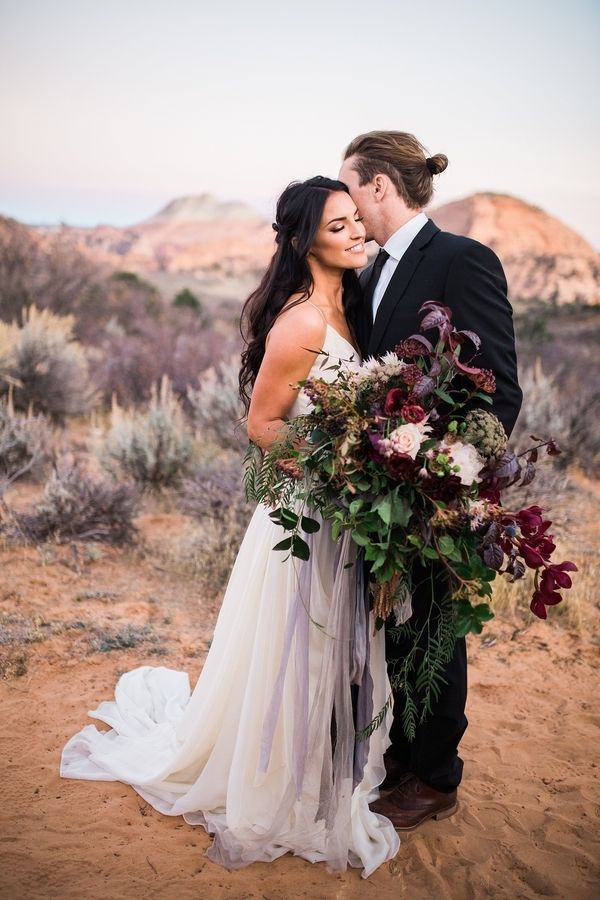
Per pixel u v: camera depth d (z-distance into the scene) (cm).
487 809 299
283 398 260
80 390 967
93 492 582
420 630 268
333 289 273
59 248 1697
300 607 262
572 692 393
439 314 221
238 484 588
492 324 254
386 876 262
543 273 8556
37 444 700
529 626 468
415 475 220
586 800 305
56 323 981
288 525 237
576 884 260
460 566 230
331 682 256
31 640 417
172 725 321
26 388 911
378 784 285
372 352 271
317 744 261
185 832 279
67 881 251
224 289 6600
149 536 602
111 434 730
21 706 357
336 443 223
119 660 405
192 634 442
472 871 264
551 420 869
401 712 298
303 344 254
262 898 248
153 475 711
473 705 379
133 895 246
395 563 234
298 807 268
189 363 1177
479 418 229
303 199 257
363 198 277
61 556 542
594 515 695
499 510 221
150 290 3334
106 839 273
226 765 279
